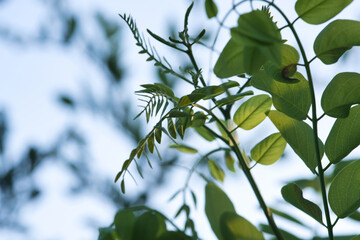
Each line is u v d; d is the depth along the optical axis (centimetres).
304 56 54
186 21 56
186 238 55
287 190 57
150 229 54
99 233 55
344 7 55
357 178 56
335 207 56
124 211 55
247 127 61
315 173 57
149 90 56
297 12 56
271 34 47
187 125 56
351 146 56
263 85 57
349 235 63
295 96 56
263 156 61
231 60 51
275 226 58
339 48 54
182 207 59
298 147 58
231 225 58
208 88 55
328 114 55
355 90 55
